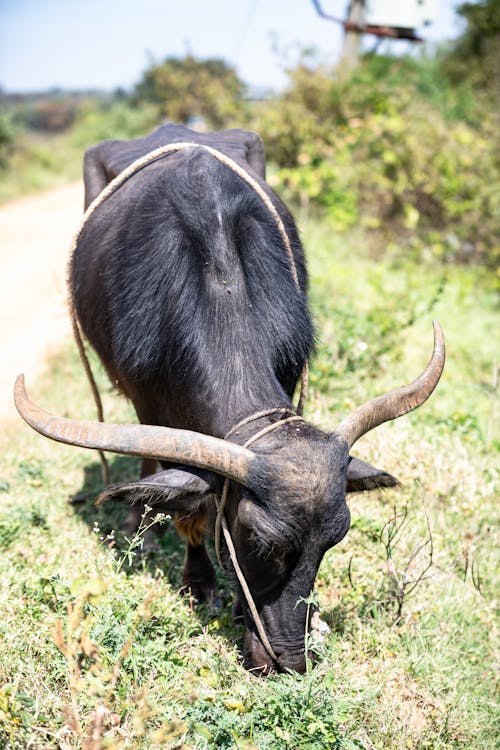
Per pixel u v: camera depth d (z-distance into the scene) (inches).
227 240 146.6
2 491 200.2
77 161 935.7
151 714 114.5
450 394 283.6
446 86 675.4
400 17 569.0
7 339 332.2
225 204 149.3
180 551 182.2
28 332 339.9
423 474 207.6
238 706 125.6
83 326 183.3
